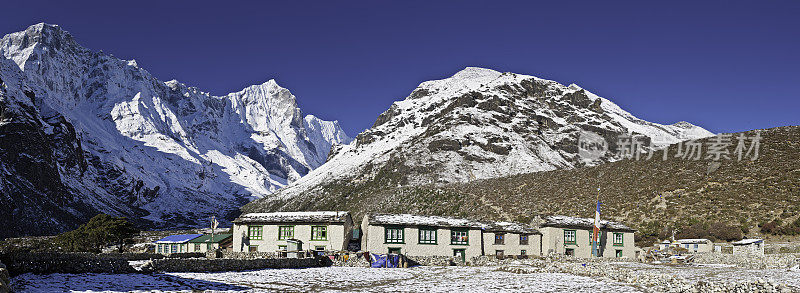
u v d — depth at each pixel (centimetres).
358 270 5612
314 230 7275
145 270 4106
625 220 10175
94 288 3125
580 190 12738
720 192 10194
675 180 11488
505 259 7194
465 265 6750
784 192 9462
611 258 7625
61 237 9212
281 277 4569
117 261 3953
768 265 5909
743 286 3097
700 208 9688
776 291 2895
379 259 6231
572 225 8100
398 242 7125
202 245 8206
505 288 4069
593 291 3822
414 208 15300
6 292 2333
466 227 7494
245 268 5022
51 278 3294
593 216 10631
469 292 3819
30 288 2873
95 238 8975
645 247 8806
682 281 3609
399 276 5028
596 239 7738
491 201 13825
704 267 6122
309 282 4309
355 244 7556
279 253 6525
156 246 8581
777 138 12825
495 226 7981
